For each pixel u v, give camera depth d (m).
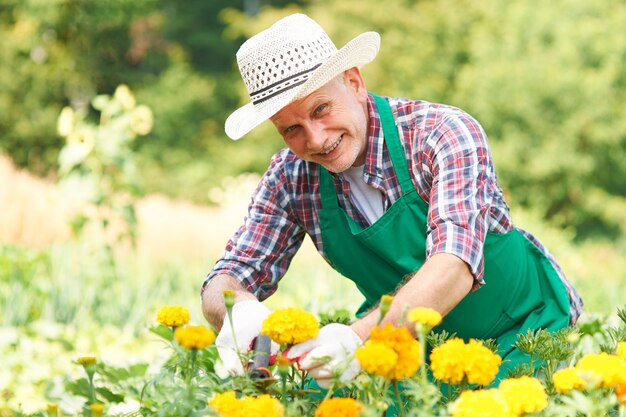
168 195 20.03
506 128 17.80
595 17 18.30
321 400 2.08
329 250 2.39
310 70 2.12
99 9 18.75
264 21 21.92
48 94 19.41
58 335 5.03
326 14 20.20
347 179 2.33
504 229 2.31
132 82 20.64
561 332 2.08
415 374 1.90
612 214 17.78
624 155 17.86
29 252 6.86
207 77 22.28
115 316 5.95
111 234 10.43
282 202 2.43
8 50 18.66
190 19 23.50
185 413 1.73
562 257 9.99
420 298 1.87
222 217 12.68
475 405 1.50
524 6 18.47
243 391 1.84
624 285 7.68
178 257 8.57
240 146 20.84
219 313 2.26
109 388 2.81
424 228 2.27
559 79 17.41
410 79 19.25
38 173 18.52
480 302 2.31
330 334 1.77
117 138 7.65
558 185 17.80
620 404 1.71
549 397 1.88
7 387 3.94
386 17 19.80
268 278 2.46
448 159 2.12
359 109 2.20
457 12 19.58
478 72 18.12
